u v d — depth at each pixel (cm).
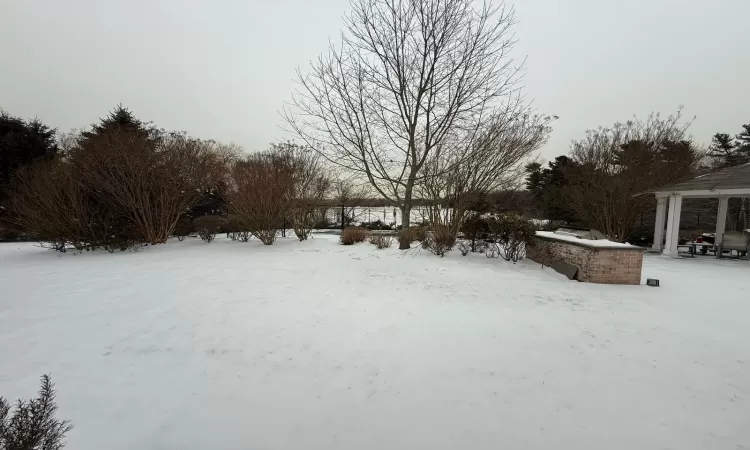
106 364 321
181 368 315
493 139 1009
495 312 482
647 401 271
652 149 1485
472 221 983
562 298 555
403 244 1035
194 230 1381
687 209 1864
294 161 1377
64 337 380
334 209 1823
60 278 666
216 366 320
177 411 251
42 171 1045
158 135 1322
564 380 301
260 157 1462
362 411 255
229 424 238
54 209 965
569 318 460
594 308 506
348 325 424
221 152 2292
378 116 1031
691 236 1552
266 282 642
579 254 695
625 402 269
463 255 929
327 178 1437
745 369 325
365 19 969
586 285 644
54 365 317
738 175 1070
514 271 755
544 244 830
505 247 867
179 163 1192
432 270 755
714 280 721
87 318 439
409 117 995
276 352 350
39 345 359
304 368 318
